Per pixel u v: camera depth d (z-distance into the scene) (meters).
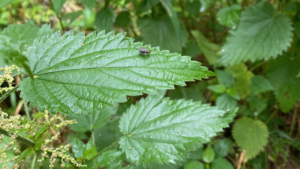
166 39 0.39
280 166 0.38
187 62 0.17
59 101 0.17
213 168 0.31
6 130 0.16
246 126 0.36
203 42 0.43
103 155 0.20
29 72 0.14
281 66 0.36
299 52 0.36
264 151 0.38
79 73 0.17
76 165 0.19
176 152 0.19
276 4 0.44
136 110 0.21
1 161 0.17
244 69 0.40
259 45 0.34
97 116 0.25
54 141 0.32
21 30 0.24
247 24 0.35
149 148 0.20
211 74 0.17
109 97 0.16
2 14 0.47
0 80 0.17
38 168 0.26
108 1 0.36
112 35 0.18
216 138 0.38
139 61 0.17
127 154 0.20
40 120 0.32
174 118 0.20
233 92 0.35
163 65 0.17
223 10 0.36
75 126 0.24
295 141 0.36
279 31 0.33
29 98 0.17
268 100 0.40
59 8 0.32
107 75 0.17
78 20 0.48
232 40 0.35
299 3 0.35
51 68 0.17
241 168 0.37
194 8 0.42
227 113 0.19
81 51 0.18
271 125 0.41
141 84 0.17
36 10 0.51
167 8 0.34
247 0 0.45
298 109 0.41
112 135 0.29
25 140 0.17
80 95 0.17
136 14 0.39
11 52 0.14
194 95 0.40
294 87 0.35
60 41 0.18
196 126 0.19
